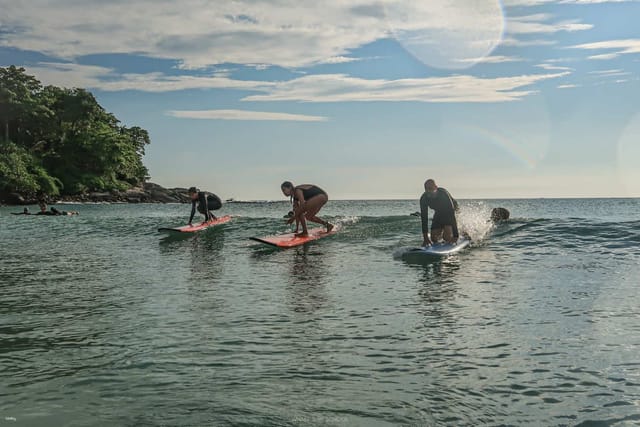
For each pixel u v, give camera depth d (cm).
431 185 1102
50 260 1091
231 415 311
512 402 326
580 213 3781
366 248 1190
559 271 818
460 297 650
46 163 8675
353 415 310
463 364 400
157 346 458
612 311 553
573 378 364
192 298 675
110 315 582
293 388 354
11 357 432
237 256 1117
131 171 9725
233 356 427
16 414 315
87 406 326
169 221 2319
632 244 1069
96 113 9400
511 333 481
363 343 460
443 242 1133
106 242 1457
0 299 682
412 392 345
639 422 295
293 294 693
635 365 386
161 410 319
